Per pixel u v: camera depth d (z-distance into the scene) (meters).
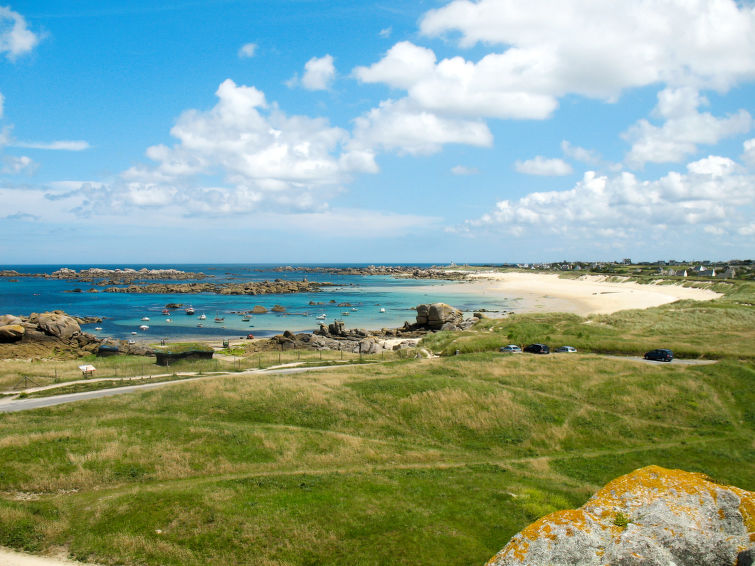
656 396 39.97
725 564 7.93
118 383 48.50
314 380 43.75
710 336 65.50
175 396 39.66
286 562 18.45
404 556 18.92
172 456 27.58
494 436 34.03
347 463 28.89
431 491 24.83
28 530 19.33
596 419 36.75
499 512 22.64
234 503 22.17
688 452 31.25
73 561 17.78
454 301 166.62
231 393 39.66
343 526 20.95
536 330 73.81
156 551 18.44
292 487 24.55
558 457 31.19
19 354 76.25
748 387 41.34
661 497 9.29
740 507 8.82
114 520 20.28
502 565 8.72
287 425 34.47
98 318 126.25
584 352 61.16
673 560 8.01
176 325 121.50
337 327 99.00
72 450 26.95
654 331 72.69
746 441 32.91
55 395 43.75
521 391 40.94
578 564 8.14
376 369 50.34
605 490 9.89
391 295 198.62
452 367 49.06
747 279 155.75
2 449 26.22
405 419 36.19
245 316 137.38
